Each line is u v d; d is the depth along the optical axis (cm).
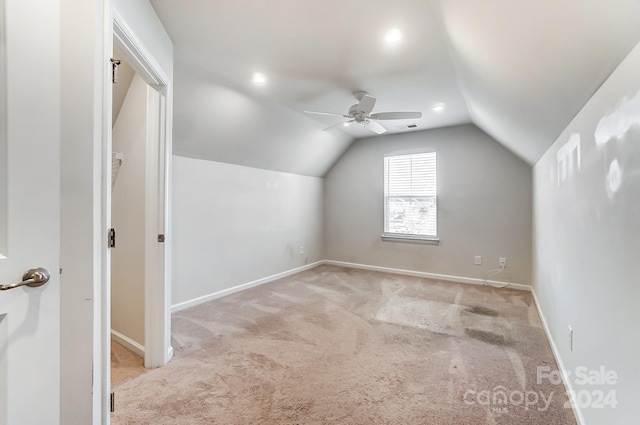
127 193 231
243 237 408
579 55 118
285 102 346
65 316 112
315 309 327
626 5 80
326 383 189
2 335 83
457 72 262
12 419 85
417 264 481
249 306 337
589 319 146
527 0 105
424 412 162
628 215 104
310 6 180
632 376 100
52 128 92
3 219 83
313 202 549
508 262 414
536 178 346
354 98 334
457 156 446
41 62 89
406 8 180
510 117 256
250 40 219
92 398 115
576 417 157
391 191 506
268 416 159
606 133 123
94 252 115
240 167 405
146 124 207
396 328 275
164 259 206
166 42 206
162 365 208
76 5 111
